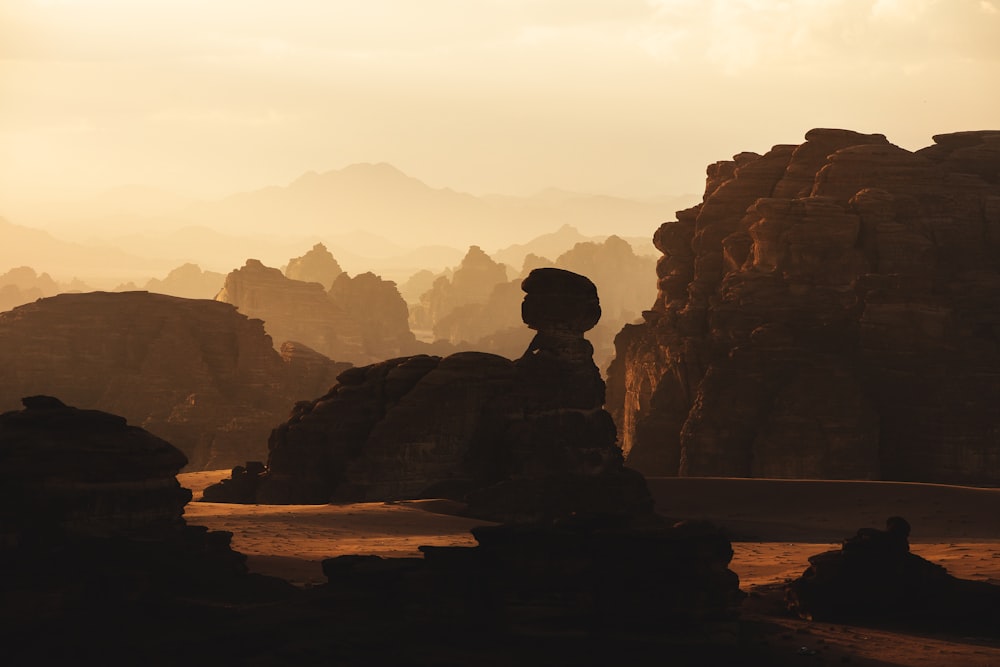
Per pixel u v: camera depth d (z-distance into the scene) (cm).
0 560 7488
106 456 8025
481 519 15888
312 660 6438
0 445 7944
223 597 7756
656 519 16075
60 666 6475
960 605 8319
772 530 15262
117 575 7281
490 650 6594
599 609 6856
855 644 7306
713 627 6775
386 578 7281
